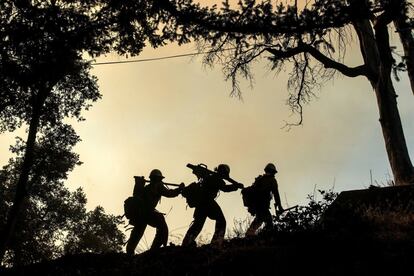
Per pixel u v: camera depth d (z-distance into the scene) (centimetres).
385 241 728
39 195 2861
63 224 3275
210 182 1013
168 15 1140
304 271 711
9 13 1136
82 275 866
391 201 899
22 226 2883
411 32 1344
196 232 988
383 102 1580
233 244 854
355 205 909
